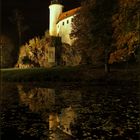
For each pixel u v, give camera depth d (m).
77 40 61.59
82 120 18.39
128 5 30.89
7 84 56.53
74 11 110.81
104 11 52.94
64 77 57.03
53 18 125.81
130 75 47.44
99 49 54.41
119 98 28.30
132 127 15.77
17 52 125.88
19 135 14.91
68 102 27.52
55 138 14.19
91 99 28.73
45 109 23.84
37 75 63.28
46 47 104.94
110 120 17.94
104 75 50.66
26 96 34.75
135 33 32.28
